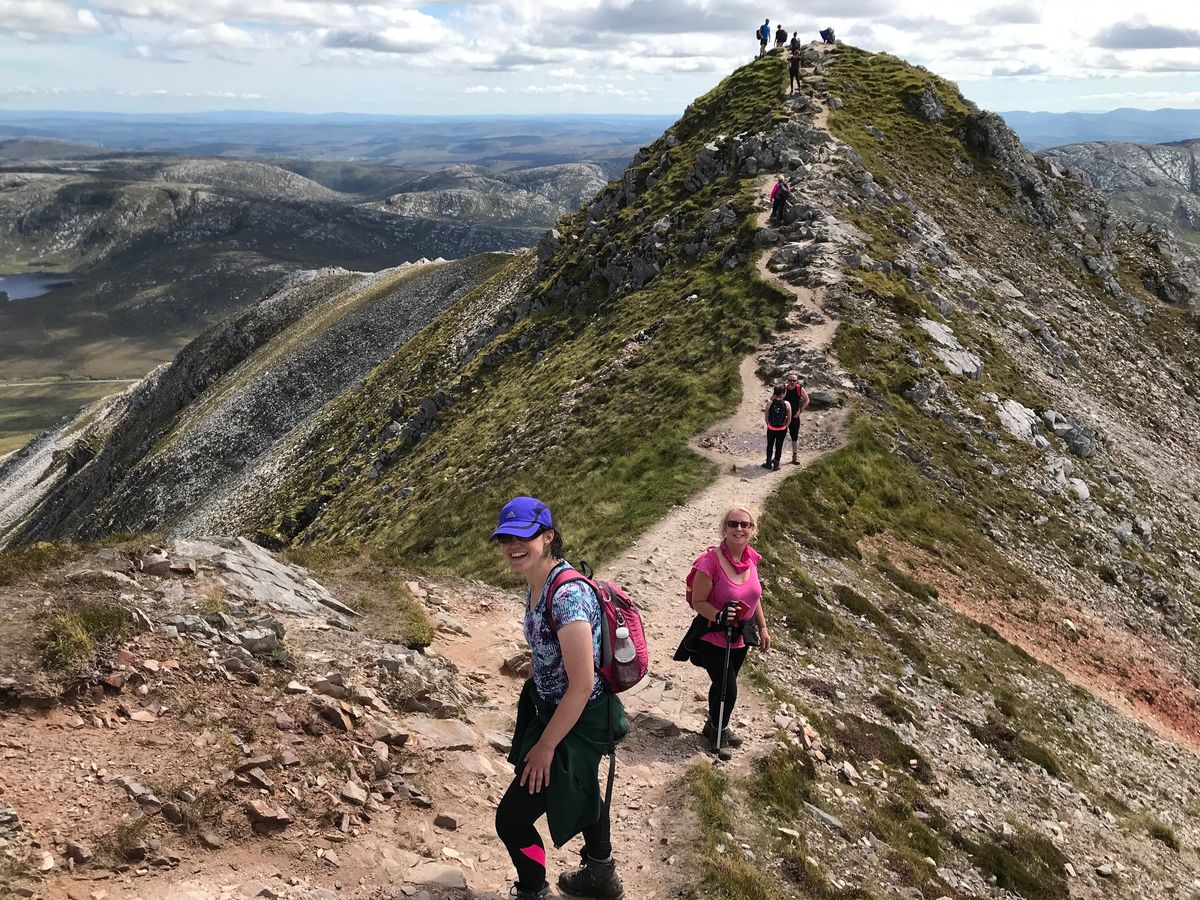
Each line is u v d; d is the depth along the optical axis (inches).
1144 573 1223.5
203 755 261.9
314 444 3592.5
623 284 2219.5
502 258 5447.8
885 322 1510.8
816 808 403.2
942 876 416.8
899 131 2824.8
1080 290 2608.3
